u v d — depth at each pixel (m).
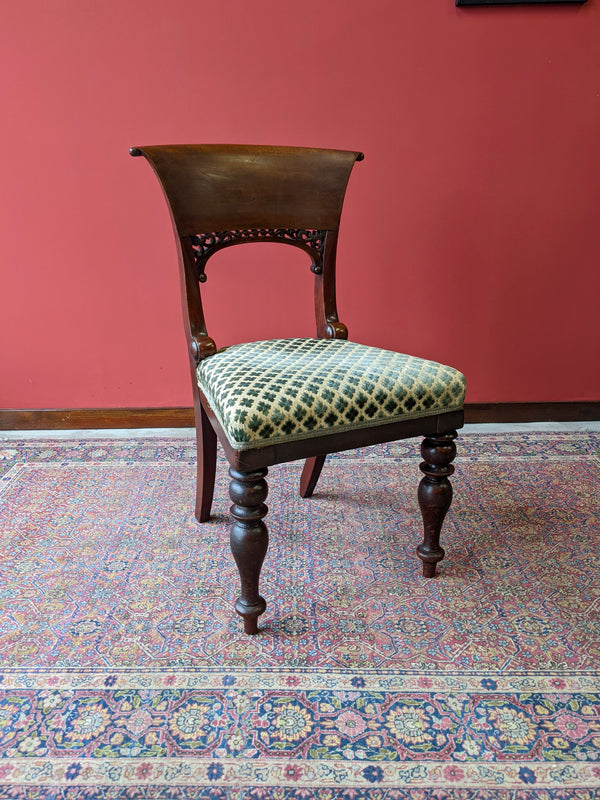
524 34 1.99
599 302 2.28
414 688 1.12
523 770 0.96
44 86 1.97
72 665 1.17
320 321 1.65
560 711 1.07
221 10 1.94
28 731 1.03
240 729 1.03
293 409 1.12
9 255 2.13
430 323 2.29
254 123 2.05
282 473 1.97
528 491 1.83
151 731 1.03
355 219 2.15
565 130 2.09
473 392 2.38
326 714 1.06
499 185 2.14
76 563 1.49
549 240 2.21
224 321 2.23
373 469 1.99
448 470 1.34
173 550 1.55
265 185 1.48
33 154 2.04
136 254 2.15
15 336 2.23
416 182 2.12
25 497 1.82
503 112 2.07
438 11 1.96
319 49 1.99
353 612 1.32
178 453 2.12
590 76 2.04
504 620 1.29
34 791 0.93
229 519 1.70
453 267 2.22
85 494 1.83
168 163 1.35
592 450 2.11
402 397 1.23
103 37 1.94
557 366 2.35
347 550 1.55
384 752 0.99
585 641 1.23
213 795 0.92
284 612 1.32
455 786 0.94
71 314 2.21
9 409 2.32
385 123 2.06
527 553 1.53
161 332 2.25
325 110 2.05
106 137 2.03
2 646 1.22
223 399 1.14
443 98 2.05
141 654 1.20
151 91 2.00
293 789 0.93
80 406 2.33
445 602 1.35
